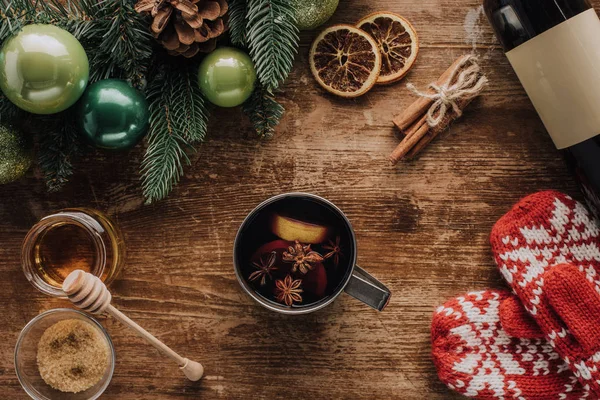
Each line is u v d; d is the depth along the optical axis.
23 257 0.61
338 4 0.64
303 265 0.61
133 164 0.65
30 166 0.65
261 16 0.57
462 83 0.60
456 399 0.65
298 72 0.64
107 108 0.55
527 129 0.64
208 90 0.57
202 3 0.55
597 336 0.60
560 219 0.63
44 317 0.62
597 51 0.55
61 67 0.52
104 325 0.66
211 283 0.65
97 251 0.63
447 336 0.64
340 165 0.65
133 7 0.56
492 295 0.64
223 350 0.66
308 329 0.65
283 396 0.65
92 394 0.64
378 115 0.65
